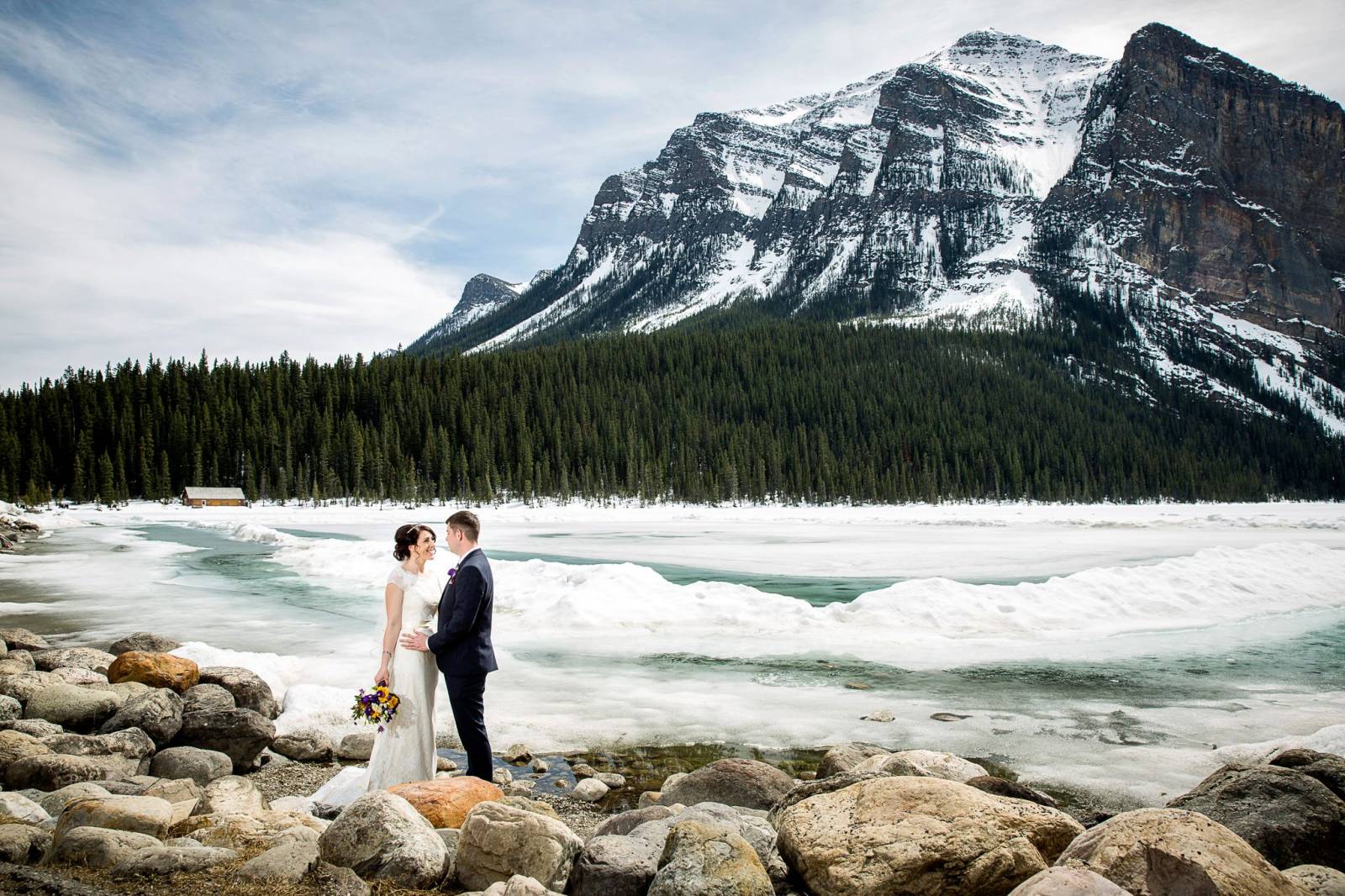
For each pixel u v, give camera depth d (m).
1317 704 9.57
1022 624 14.51
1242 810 4.91
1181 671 11.45
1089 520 68.44
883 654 12.53
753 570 26.41
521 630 14.35
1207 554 20.06
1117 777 6.99
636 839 4.62
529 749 7.95
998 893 3.96
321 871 4.14
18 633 11.86
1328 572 19.73
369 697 5.76
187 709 7.75
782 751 7.85
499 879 4.27
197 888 3.86
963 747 7.91
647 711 9.29
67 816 4.75
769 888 4.05
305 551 27.66
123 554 31.88
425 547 6.15
